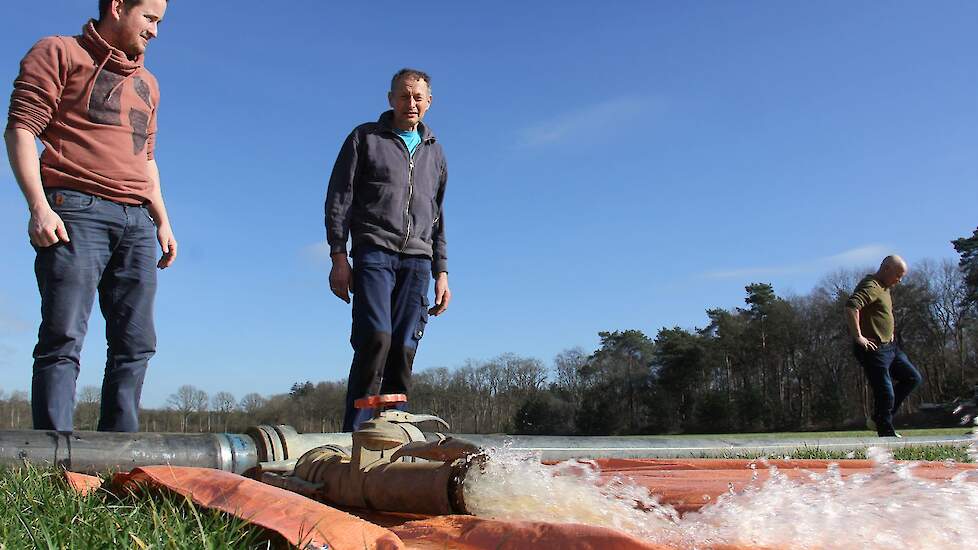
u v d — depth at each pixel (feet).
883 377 29.58
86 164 13.51
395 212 17.93
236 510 6.34
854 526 6.68
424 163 18.67
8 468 10.06
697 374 199.00
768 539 6.59
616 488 8.57
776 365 197.67
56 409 12.83
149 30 14.11
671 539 6.77
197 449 11.84
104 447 11.39
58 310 13.05
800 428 184.14
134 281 14.32
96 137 13.66
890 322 29.86
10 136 13.00
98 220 13.58
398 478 8.54
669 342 200.54
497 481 7.83
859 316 29.89
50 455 11.05
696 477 12.87
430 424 9.99
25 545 5.51
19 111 13.03
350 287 18.16
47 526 5.92
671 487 10.33
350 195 18.06
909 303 170.40
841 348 184.55
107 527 5.86
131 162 14.11
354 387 17.47
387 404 9.52
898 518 6.77
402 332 18.33
